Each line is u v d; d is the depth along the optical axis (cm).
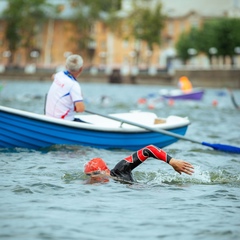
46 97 2727
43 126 2605
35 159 2364
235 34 16088
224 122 4612
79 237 1341
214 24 16450
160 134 2831
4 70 18375
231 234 1401
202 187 1920
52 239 1318
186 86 8238
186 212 1600
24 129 2591
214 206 1675
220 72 14212
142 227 1442
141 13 19275
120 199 1716
